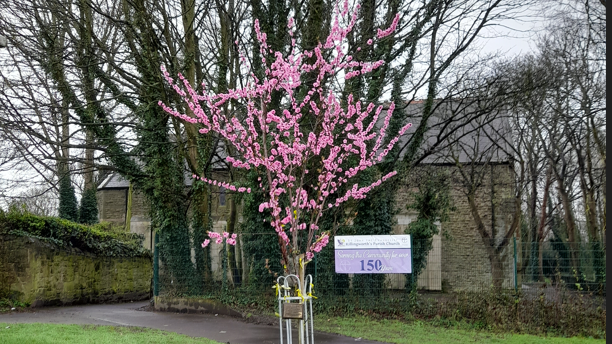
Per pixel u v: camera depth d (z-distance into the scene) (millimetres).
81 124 14969
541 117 18734
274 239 15039
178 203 16188
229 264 15766
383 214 15398
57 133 17234
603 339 11359
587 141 19438
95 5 15781
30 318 13047
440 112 19656
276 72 8477
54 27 15562
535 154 21953
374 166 15141
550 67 17562
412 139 16547
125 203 29672
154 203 16406
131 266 21266
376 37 14547
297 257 6680
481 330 12430
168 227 15906
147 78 15688
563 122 19781
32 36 15656
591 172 19781
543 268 13773
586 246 13906
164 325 12711
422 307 14055
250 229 15469
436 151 17047
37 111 15578
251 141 7816
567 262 13414
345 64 8836
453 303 13695
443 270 16703
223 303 14859
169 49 15898
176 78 15398
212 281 15672
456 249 19234
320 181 7680
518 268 14547
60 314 14195
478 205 23375
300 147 7703
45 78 17688
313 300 14469
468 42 16109
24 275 15375
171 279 15773
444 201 15984
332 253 14633
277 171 7500
